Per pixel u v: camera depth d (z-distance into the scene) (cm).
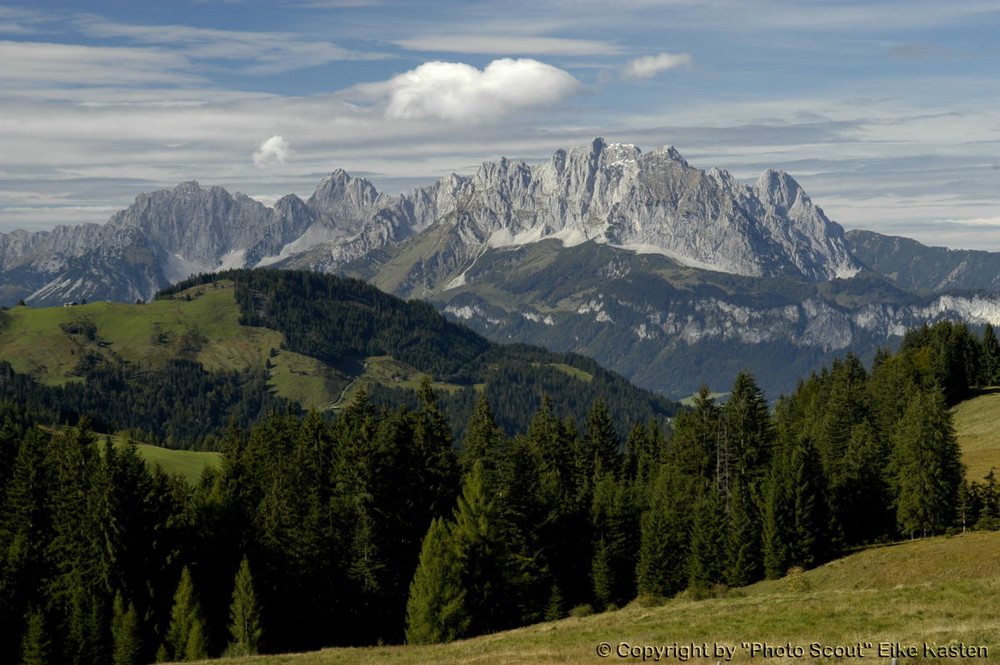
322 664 6266
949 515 10438
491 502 9238
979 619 5253
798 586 8956
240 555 9331
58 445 10044
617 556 10838
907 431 10769
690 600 9925
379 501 9838
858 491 11388
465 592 8344
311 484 10681
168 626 8438
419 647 6988
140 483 8881
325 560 9275
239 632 7994
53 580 8612
